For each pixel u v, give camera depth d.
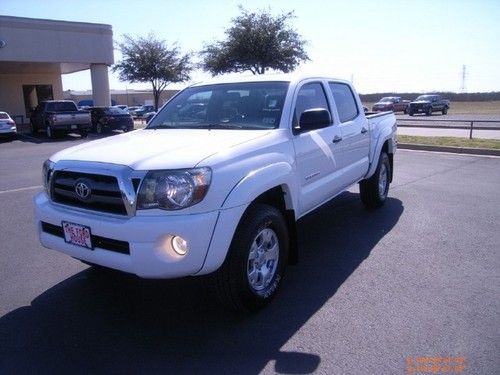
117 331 3.29
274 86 4.35
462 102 68.44
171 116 4.68
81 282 4.14
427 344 3.00
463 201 6.81
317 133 4.41
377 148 5.99
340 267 4.36
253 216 3.30
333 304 3.61
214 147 3.29
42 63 23.83
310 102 4.55
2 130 19.27
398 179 8.68
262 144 3.56
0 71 28.06
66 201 3.35
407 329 3.19
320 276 4.16
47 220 3.40
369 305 3.57
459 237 5.15
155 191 2.90
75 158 3.32
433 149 12.94
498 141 13.44
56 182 3.39
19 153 14.77
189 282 4.10
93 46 24.31
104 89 25.38
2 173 10.52
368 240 5.12
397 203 6.79
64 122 20.55
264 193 3.57
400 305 3.55
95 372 2.80
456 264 4.36
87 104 49.28
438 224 5.67
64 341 3.16
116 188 2.98
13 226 5.97
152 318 3.46
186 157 3.05
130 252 2.89
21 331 3.30
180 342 3.12
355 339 3.09
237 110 4.28
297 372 2.75
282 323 3.33
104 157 3.20
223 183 3.04
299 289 3.90
